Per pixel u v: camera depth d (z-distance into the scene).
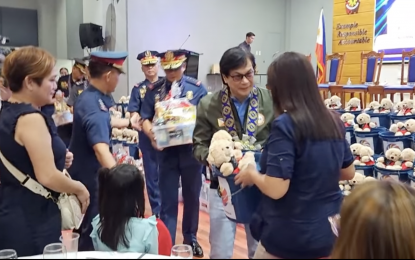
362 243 1.11
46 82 1.73
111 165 2.09
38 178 1.70
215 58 9.55
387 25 7.99
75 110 2.23
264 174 1.56
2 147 1.69
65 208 1.82
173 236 3.04
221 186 1.88
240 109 2.25
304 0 9.88
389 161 3.07
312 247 1.49
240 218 1.81
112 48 8.89
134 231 1.84
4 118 1.71
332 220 1.50
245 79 2.15
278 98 1.54
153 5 8.72
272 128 1.50
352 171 1.72
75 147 2.25
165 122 2.85
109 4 8.85
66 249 1.54
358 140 3.63
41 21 10.12
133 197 1.87
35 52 1.72
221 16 9.52
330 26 9.27
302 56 1.52
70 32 9.66
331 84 7.14
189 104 2.91
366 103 6.38
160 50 8.86
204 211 4.28
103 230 1.85
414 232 1.13
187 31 9.15
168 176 3.04
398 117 3.71
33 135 1.66
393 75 7.97
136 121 3.37
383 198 1.15
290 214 1.50
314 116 1.47
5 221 1.72
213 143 1.90
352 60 8.60
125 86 8.57
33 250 1.74
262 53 10.15
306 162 1.47
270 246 1.56
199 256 3.11
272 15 10.19
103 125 2.17
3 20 9.80
